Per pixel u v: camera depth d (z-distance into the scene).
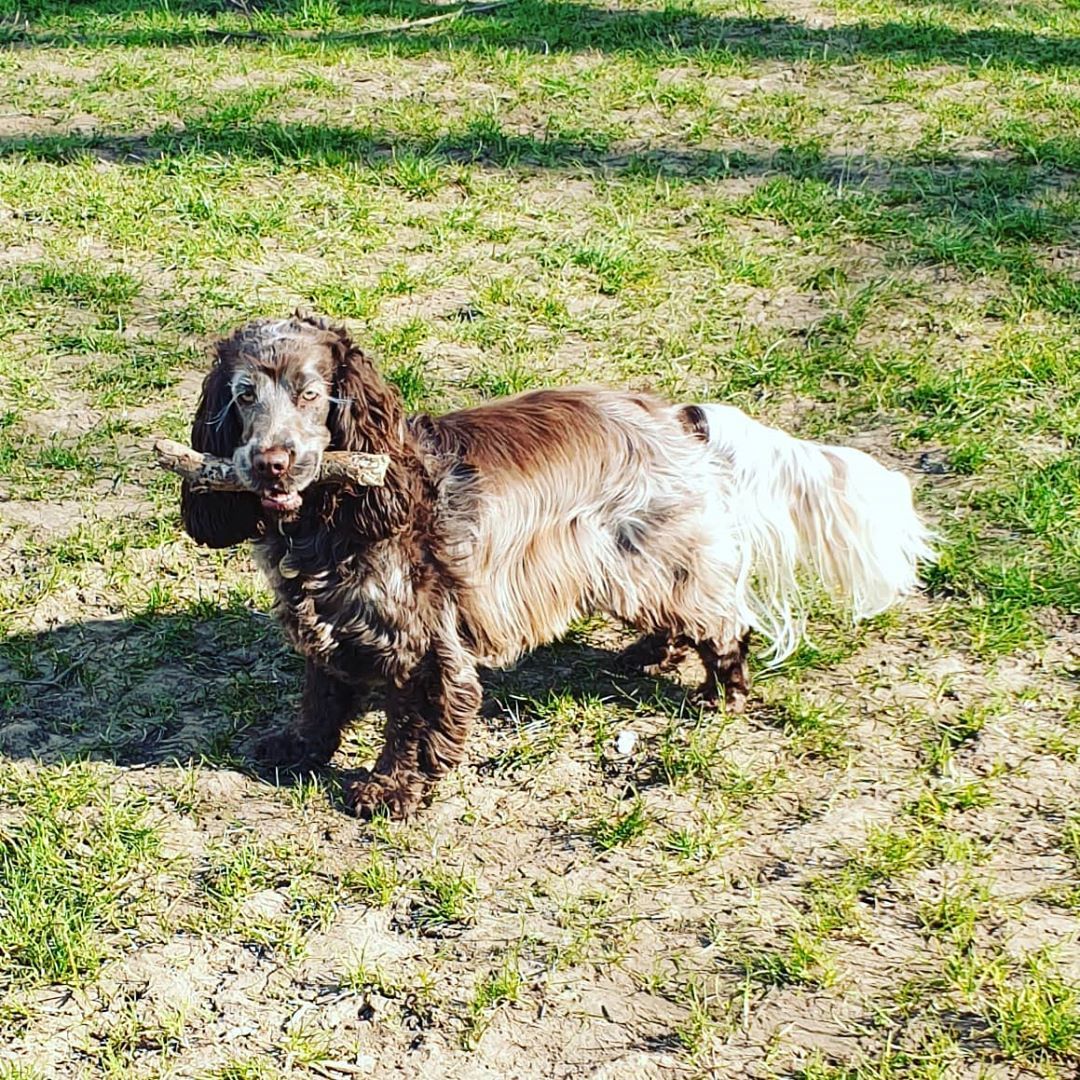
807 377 2.72
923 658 2.12
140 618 2.18
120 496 2.44
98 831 1.85
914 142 3.61
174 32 4.41
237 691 2.07
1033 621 2.18
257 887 1.78
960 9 4.67
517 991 1.65
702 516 1.95
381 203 3.30
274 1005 1.64
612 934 1.72
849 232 3.18
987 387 2.66
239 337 1.80
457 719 1.88
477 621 1.90
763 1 4.69
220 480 1.80
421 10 4.65
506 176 3.43
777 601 2.11
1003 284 3.00
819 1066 1.55
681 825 1.86
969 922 1.70
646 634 2.09
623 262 3.04
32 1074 1.56
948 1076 1.55
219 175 3.40
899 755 1.96
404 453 1.83
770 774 1.93
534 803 1.90
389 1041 1.61
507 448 1.90
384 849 1.83
